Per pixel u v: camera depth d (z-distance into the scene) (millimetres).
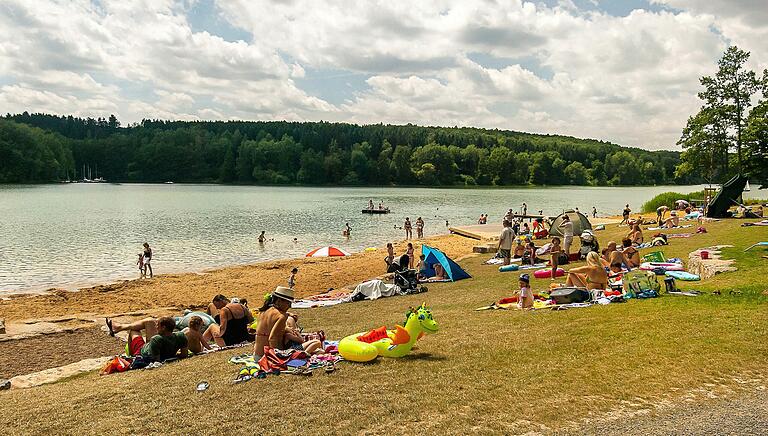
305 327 13078
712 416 6234
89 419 6754
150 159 172875
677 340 8547
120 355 11336
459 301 14961
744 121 49375
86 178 174000
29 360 12133
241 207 75000
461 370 7887
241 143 176375
